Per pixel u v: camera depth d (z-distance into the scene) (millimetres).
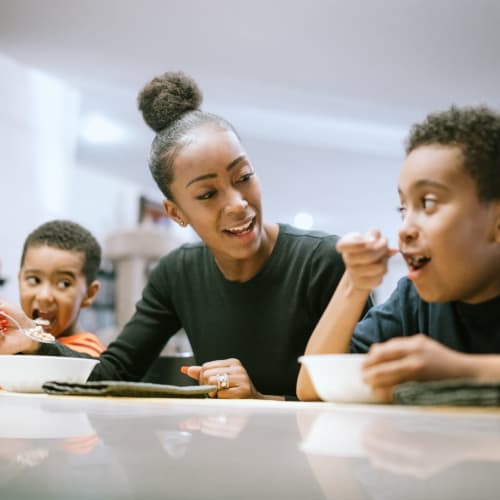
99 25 3135
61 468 372
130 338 1370
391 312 995
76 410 634
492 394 498
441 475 344
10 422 540
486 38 2979
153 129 1307
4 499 323
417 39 3023
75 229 1620
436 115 782
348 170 5402
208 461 383
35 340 1127
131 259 4137
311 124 4402
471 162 723
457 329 883
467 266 743
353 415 564
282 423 524
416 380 557
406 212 811
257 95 3943
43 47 3527
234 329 1286
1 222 3775
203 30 3090
